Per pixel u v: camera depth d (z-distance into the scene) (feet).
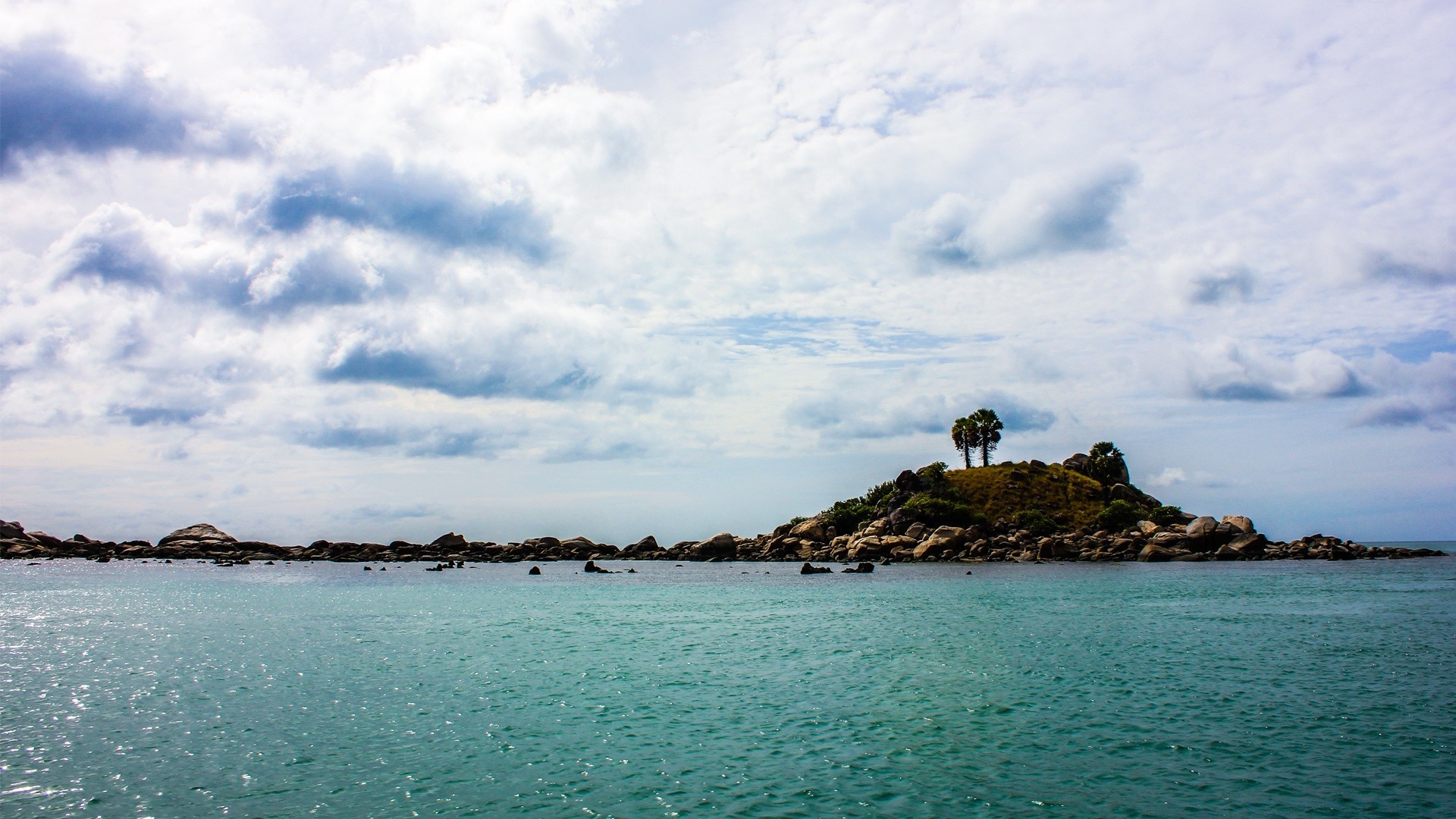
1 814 56.70
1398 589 232.53
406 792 61.05
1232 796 60.08
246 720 82.69
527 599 229.04
